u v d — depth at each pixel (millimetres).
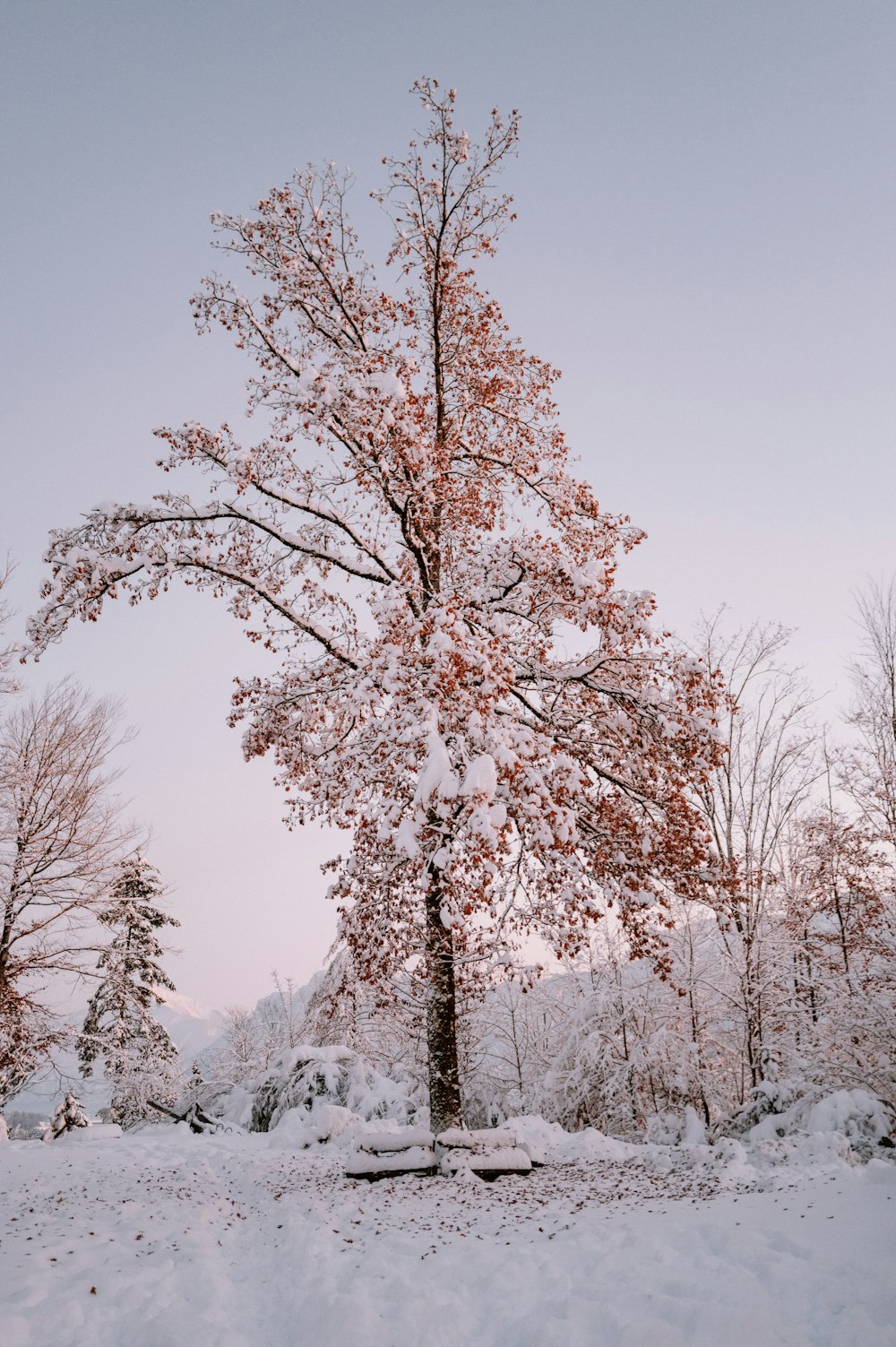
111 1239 7340
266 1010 32344
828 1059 15703
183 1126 17922
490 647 10594
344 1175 10992
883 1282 5109
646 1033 19766
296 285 13547
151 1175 11023
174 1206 8789
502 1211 8445
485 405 14055
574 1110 19859
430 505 12359
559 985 21969
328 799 11531
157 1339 5344
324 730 13961
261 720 13562
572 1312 5355
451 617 10328
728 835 19297
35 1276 6203
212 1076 29891
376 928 11289
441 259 14148
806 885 19781
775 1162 10031
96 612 12281
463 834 10078
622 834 11906
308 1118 18109
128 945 29547
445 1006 11781
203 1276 6531
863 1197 6992
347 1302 5762
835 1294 5086
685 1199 8203
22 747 22125
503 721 10906
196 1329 5484
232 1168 12234
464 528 13820
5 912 20688
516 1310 5602
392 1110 18266
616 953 20125
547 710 13133
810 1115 12852
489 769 9242
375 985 11820
